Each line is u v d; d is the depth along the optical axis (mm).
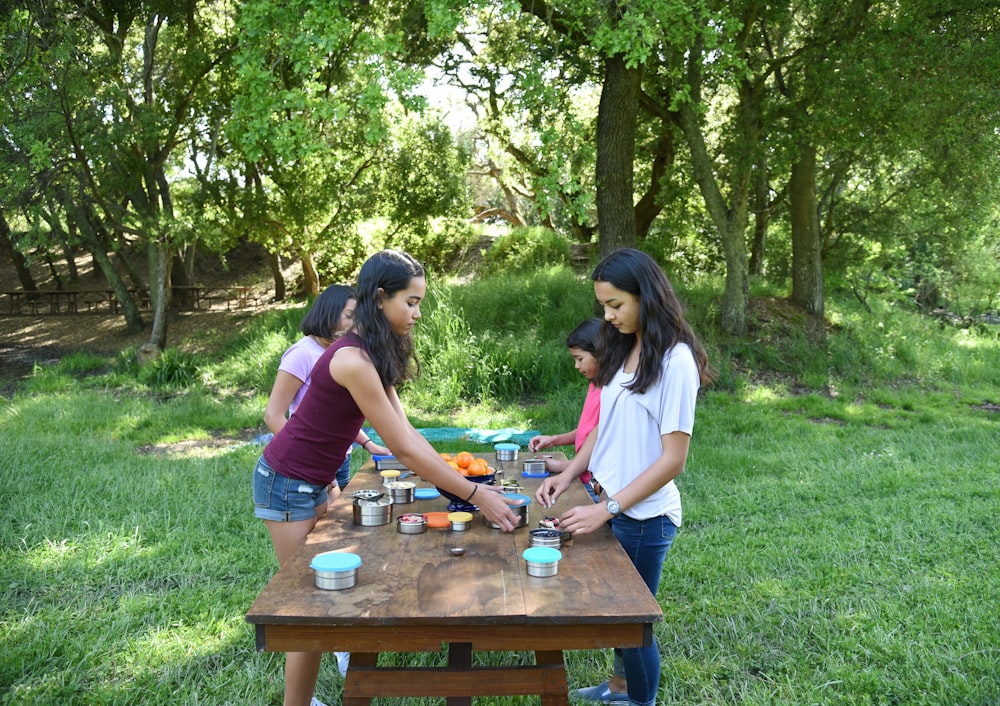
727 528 5328
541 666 2303
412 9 12742
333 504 3002
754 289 15531
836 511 5645
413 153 18141
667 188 15312
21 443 7289
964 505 5707
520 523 2676
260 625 1979
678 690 3182
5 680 3189
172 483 6230
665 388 2562
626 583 2174
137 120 14516
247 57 9680
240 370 13445
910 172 16062
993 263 20391
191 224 14703
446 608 1996
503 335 12711
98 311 22875
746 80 12578
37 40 13594
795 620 3783
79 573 4363
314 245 17984
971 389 12461
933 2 10711
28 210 14188
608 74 11781
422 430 8398
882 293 19656
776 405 10406
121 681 3213
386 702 3062
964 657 3352
